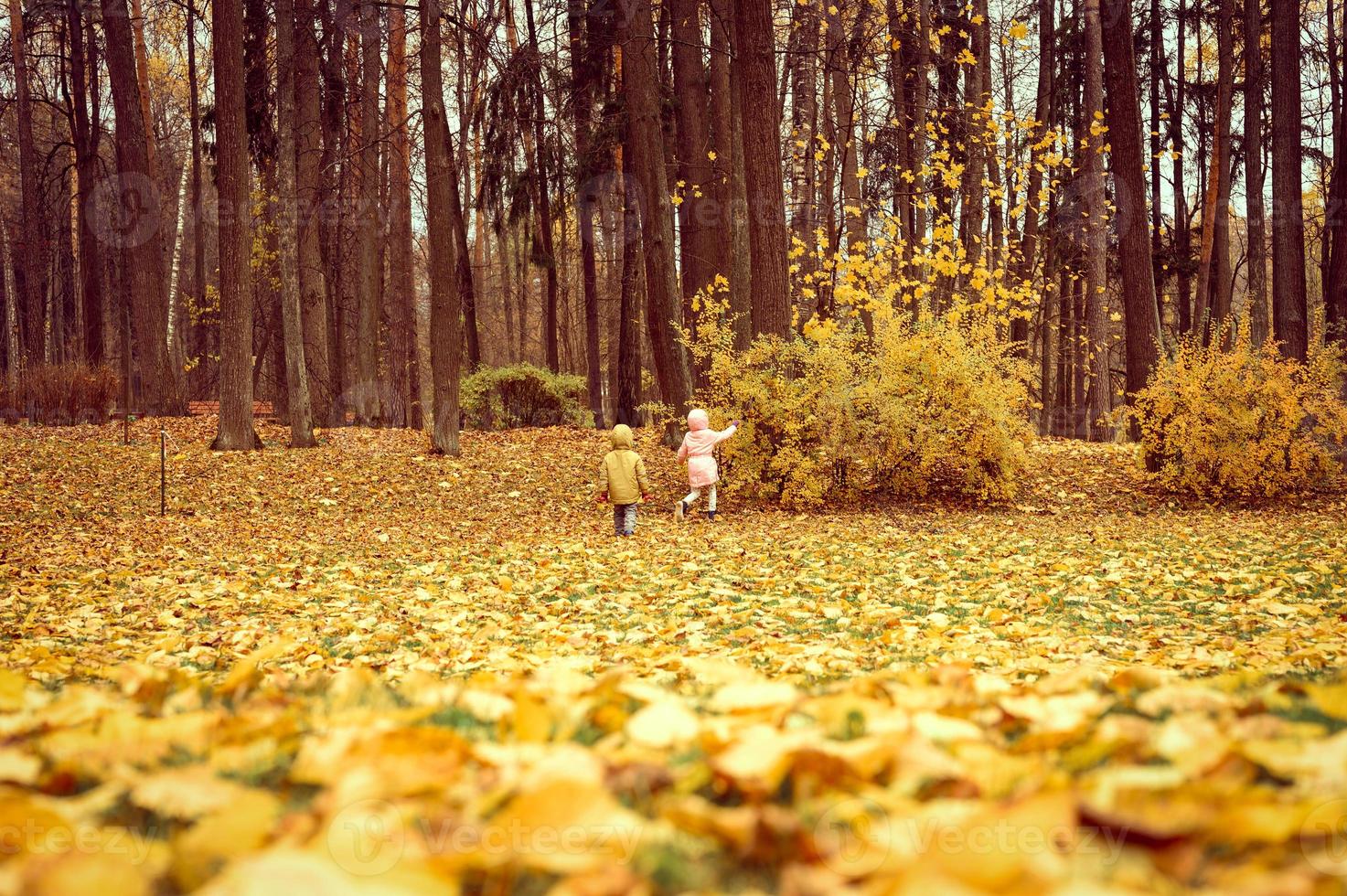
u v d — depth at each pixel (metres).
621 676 2.92
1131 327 16.36
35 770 1.76
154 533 11.73
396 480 16.34
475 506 14.72
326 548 10.74
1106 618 6.45
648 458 18.39
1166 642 5.56
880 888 1.18
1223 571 8.08
